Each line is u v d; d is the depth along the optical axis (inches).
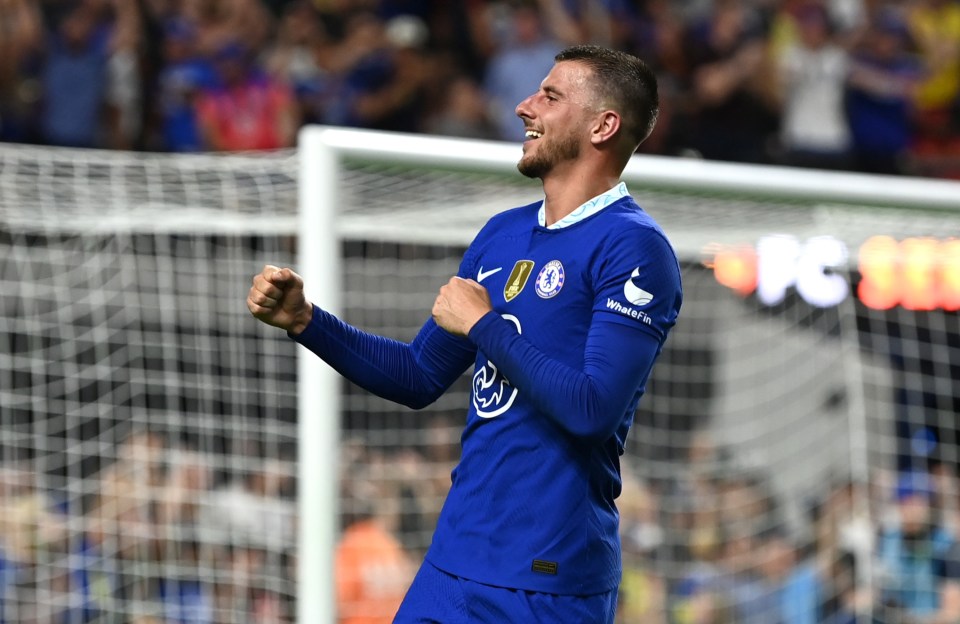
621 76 367.2
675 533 898.1
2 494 744.3
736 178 623.2
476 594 348.5
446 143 601.6
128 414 813.9
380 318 902.4
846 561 858.1
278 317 371.6
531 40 1199.6
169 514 740.7
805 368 962.7
